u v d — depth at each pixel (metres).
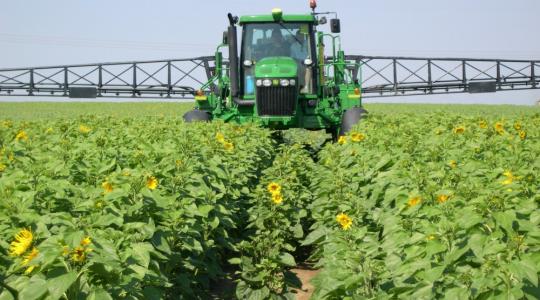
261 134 13.73
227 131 12.45
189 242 6.02
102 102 68.38
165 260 5.52
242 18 16.27
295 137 22.61
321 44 16.72
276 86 15.10
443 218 4.51
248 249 7.64
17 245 3.97
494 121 14.52
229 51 15.92
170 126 13.73
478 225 4.33
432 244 4.28
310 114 16.30
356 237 5.93
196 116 16.11
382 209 6.62
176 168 7.25
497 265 3.88
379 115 15.46
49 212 5.46
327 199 8.05
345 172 8.23
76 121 16.84
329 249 6.35
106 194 5.33
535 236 4.14
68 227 4.43
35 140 11.16
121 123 16.16
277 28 16.42
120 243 4.43
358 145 9.79
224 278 7.73
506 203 4.75
